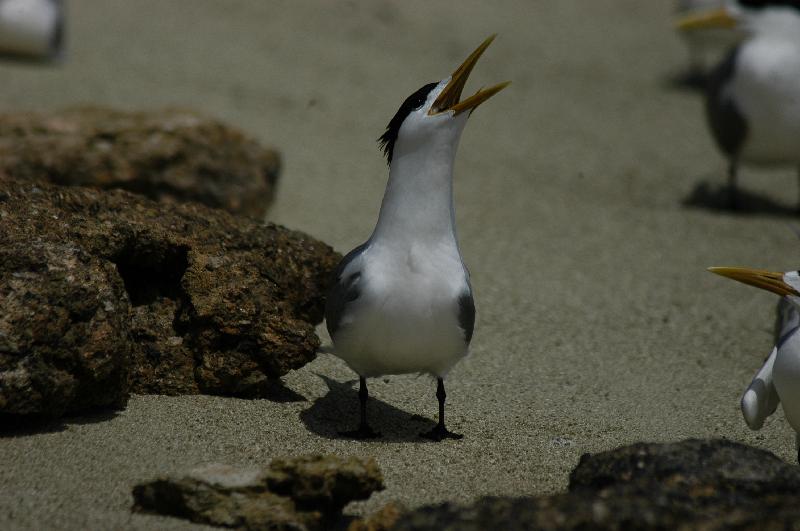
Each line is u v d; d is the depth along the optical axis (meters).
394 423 9.18
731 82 16.86
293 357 9.21
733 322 12.87
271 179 15.25
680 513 6.24
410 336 8.23
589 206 17.30
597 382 10.75
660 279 14.23
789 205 18.19
